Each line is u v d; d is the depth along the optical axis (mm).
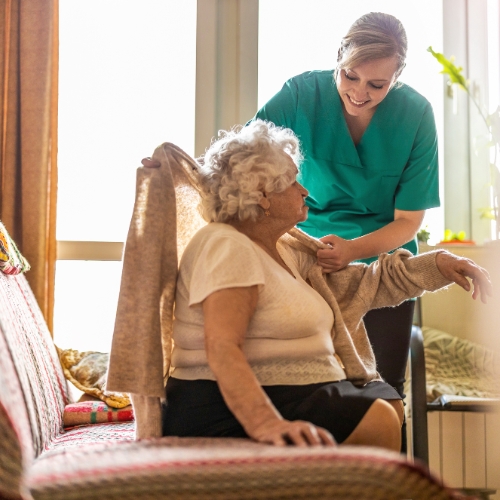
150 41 2898
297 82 2061
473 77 2977
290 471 952
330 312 1582
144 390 1343
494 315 2672
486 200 2980
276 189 1490
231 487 950
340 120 2023
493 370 2590
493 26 2920
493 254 2637
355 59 1800
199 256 1384
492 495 2607
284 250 1668
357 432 1268
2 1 2568
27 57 2555
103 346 2871
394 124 2020
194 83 2895
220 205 1504
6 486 896
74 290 2863
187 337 1398
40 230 2529
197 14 2867
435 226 3027
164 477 947
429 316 2795
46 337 2059
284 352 1388
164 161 1453
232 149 1503
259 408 1152
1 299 1627
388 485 946
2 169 2588
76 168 2867
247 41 2908
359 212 2068
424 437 2129
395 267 1757
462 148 3002
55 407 1902
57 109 2607
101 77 2881
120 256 2828
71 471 961
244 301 1301
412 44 2986
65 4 2871
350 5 2947
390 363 1956
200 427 1355
